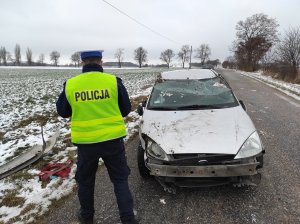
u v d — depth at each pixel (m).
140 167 4.21
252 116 8.09
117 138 2.99
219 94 4.99
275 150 5.31
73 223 3.43
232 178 3.56
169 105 4.78
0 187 4.41
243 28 65.25
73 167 4.96
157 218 3.39
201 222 3.29
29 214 3.65
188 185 3.62
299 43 23.69
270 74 30.22
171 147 3.61
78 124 2.96
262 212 3.41
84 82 2.97
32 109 10.94
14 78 33.22
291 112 8.73
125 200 3.06
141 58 100.75
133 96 13.76
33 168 5.04
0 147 6.46
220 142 3.60
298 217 3.29
